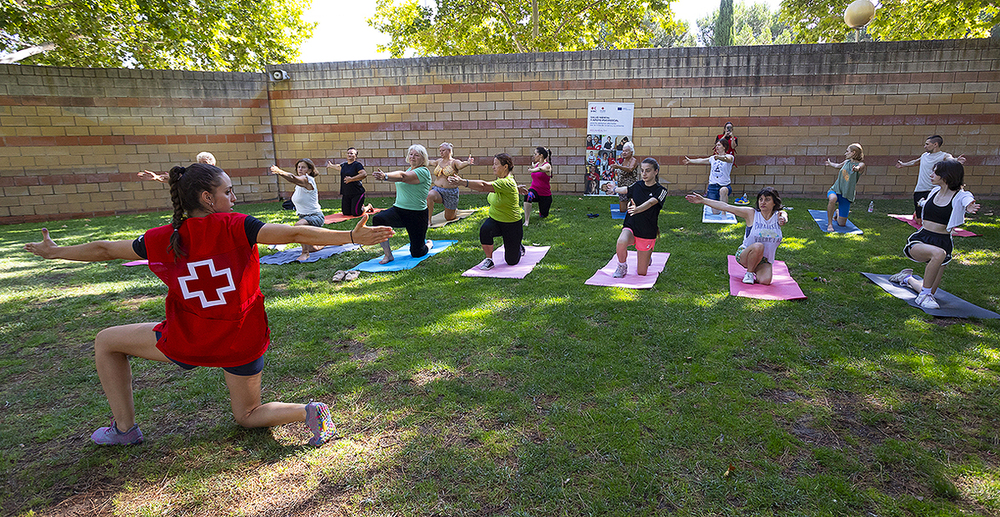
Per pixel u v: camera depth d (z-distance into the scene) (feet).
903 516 7.32
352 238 7.89
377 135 44.11
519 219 20.81
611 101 40.83
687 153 40.65
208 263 7.95
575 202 38.32
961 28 50.39
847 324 14.29
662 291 17.37
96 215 40.47
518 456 8.68
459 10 68.13
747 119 39.42
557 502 7.65
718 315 14.96
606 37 74.64
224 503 7.80
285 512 7.59
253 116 44.21
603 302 16.22
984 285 17.46
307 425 9.02
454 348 13.15
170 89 41.16
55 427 9.87
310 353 13.06
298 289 18.69
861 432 9.34
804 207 34.78
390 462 8.64
